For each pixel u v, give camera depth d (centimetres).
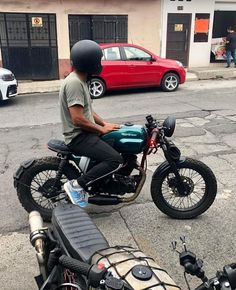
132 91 1273
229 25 1769
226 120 840
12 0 1402
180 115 895
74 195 378
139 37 1586
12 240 386
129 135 381
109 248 205
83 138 375
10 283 319
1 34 1434
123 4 1521
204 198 415
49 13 1452
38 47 1482
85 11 1488
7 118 928
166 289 170
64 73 1533
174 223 412
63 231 231
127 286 165
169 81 1242
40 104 1102
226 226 405
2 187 513
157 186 408
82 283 204
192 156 617
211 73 1538
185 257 177
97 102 1097
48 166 406
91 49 352
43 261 242
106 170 376
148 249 365
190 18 1638
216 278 168
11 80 1090
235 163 585
